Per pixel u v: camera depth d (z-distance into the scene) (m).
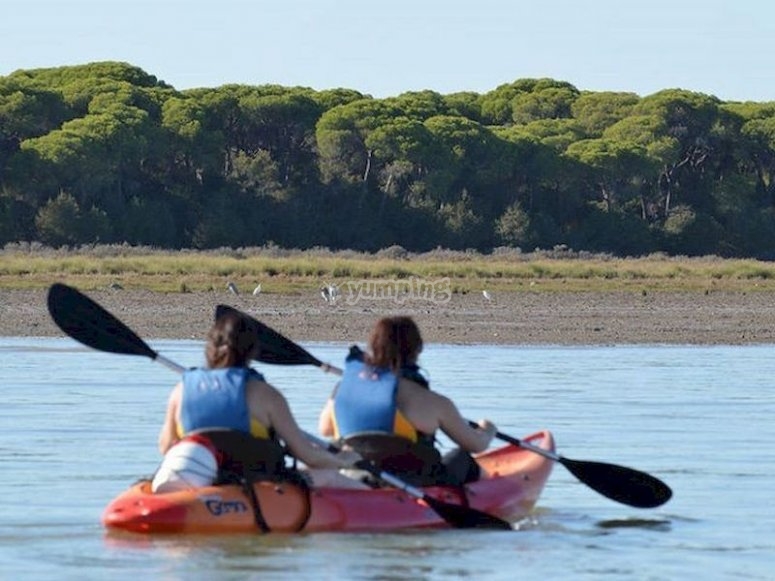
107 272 135.12
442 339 79.31
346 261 151.38
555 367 63.38
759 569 24.73
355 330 84.50
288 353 30.77
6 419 42.69
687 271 153.00
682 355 71.94
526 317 96.12
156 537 25.69
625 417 44.78
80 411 44.78
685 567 24.83
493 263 162.88
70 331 29.47
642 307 108.31
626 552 25.95
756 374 60.91
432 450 28.09
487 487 29.02
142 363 63.00
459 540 26.59
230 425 26.28
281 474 26.70
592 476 29.59
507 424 42.69
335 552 25.16
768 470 34.88
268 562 24.36
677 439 39.94
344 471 27.78
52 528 27.02
